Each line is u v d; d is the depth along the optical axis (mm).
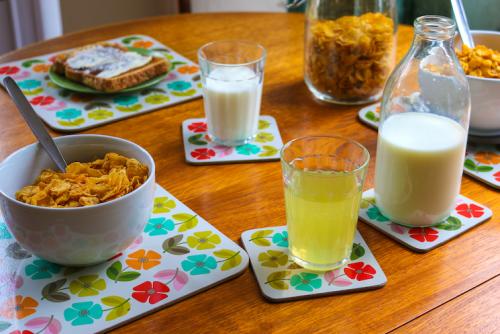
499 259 721
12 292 674
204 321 645
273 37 1255
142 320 647
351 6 995
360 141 929
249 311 656
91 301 663
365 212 790
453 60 749
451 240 750
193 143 928
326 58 1001
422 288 683
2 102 1025
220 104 898
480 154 894
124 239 688
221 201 811
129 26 1312
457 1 928
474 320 645
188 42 1236
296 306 662
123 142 756
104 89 1025
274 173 867
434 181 732
